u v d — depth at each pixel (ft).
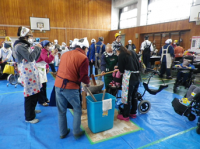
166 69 19.36
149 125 8.16
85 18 43.09
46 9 38.63
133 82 8.09
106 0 44.55
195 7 23.09
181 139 7.01
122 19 45.78
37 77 8.06
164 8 32.45
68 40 42.11
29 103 8.06
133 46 25.66
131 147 6.43
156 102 11.32
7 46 17.35
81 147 6.40
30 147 6.38
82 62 5.93
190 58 13.53
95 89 8.67
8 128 7.79
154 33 31.71
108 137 7.06
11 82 16.01
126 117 8.60
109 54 10.03
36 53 7.29
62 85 6.03
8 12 35.19
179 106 7.94
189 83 14.16
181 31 26.37
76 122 6.66
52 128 7.84
